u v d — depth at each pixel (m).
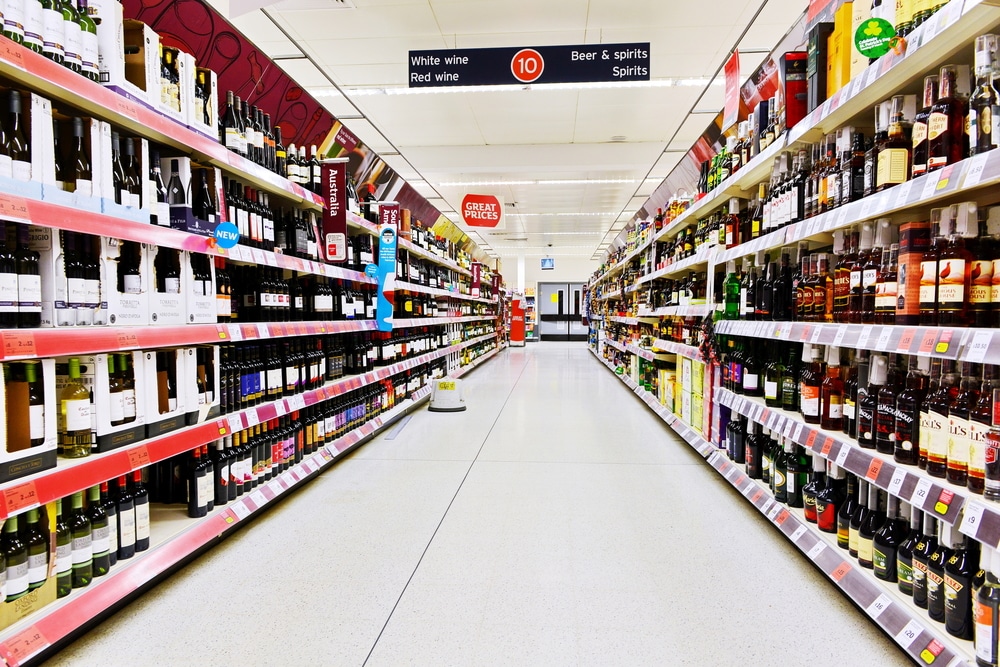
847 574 1.76
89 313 1.63
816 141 2.29
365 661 1.51
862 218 1.67
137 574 1.77
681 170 5.41
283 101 3.83
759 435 2.76
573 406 6.15
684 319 4.57
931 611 1.42
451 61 4.79
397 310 5.52
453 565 2.12
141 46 1.88
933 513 1.33
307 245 3.31
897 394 1.64
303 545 2.32
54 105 1.69
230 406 2.42
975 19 1.30
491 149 9.84
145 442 1.83
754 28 5.99
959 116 1.43
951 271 1.38
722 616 1.75
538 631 1.66
